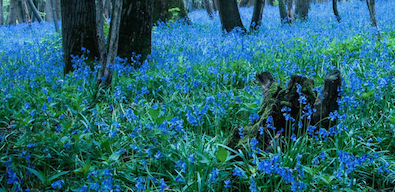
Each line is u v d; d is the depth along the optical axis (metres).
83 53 6.85
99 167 3.59
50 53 8.55
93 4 7.03
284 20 13.10
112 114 4.72
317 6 20.42
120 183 3.43
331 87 3.91
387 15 12.20
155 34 10.34
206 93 5.50
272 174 3.28
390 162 3.60
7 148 3.96
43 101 4.66
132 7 7.02
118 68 5.69
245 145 3.69
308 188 3.08
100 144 3.73
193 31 11.35
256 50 7.90
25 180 3.55
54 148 3.98
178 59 6.97
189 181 3.31
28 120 4.05
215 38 9.05
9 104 5.24
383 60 5.88
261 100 4.59
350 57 6.99
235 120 4.76
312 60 6.68
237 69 6.43
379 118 4.59
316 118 3.96
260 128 3.46
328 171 3.48
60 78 6.26
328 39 8.70
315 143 3.75
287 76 6.04
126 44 7.11
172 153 3.78
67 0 6.87
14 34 14.95
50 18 23.55
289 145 3.79
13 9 20.19
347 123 4.15
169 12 13.99
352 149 3.74
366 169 3.58
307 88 3.99
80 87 5.36
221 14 11.85
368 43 7.21
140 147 3.96
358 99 4.77
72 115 4.91
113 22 5.70
